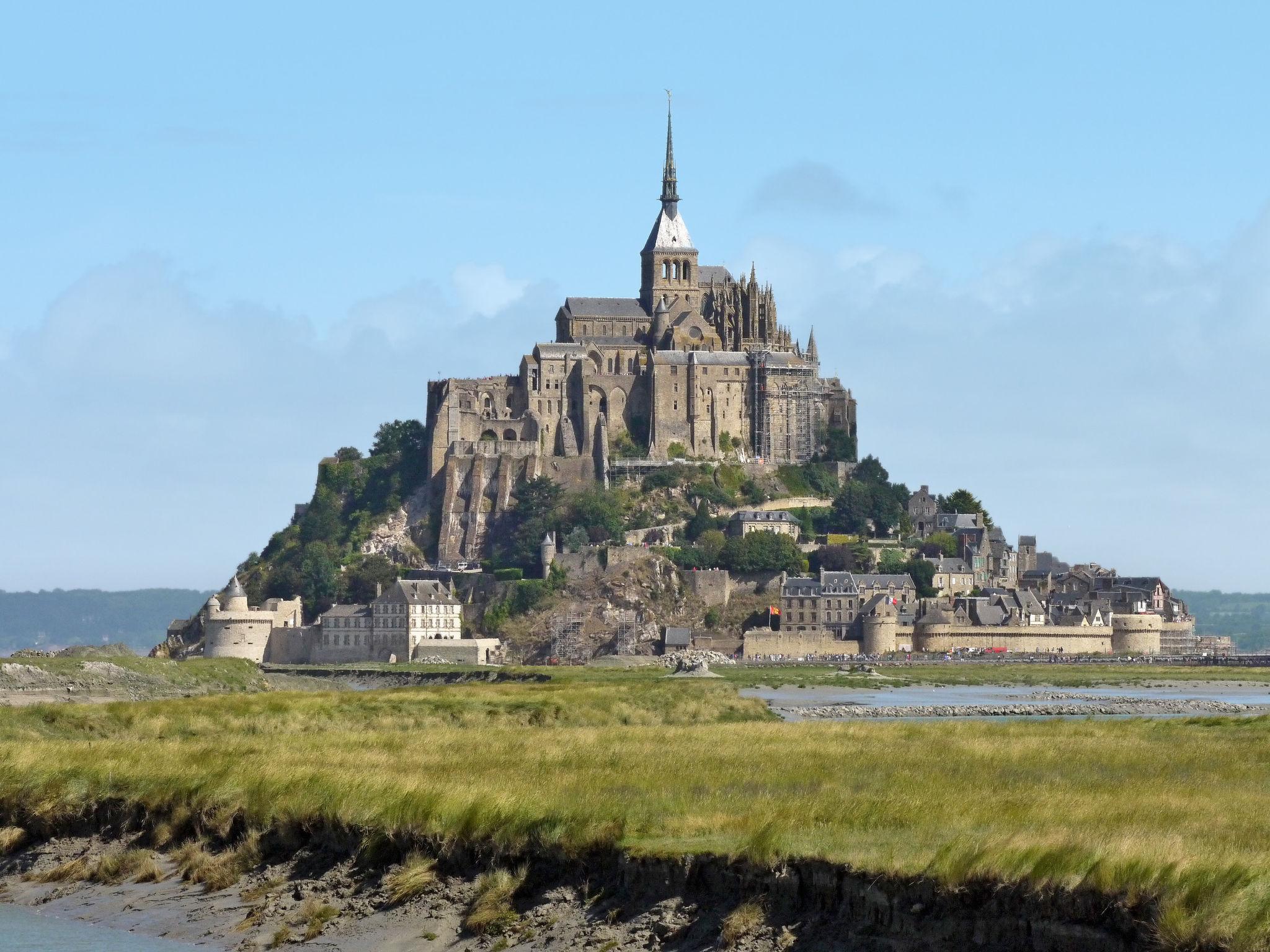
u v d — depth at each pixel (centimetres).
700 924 16825
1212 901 14662
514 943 17338
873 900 16138
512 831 19038
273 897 19612
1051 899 15362
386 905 18762
